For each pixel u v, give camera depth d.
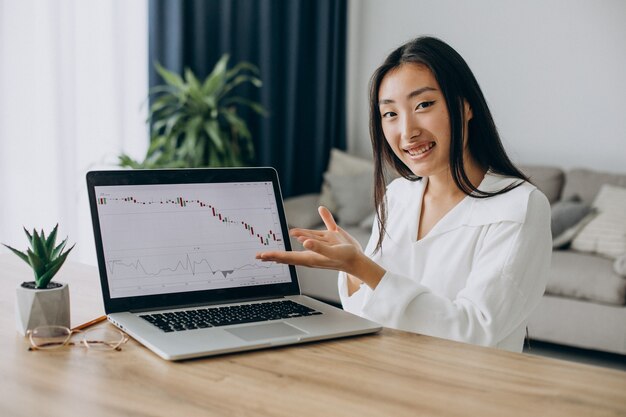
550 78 4.51
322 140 5.09
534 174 4.24
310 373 0.98
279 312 1.26
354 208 4.47
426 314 1.29
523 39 4.58
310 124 5.11
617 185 3.98
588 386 0.96
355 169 4.85
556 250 3.74
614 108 4.33
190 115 4.09
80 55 3.74
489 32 4.70
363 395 0.90
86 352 1.05
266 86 4.75
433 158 1.43
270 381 0.95
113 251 1.25
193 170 1.35
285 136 4.93
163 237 1.30
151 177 1.32
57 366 0.99
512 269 1.36
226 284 1.33
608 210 3.75
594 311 3.37
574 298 3.44
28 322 1.12
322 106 5.05
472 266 1.47
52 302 1.12
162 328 1.14
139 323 1.17
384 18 5.14
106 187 1.28
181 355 1.01
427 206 1.61
